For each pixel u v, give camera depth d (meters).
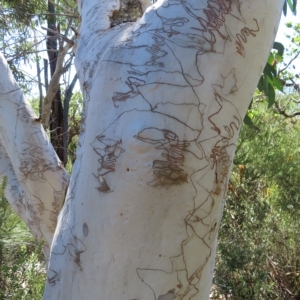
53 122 5.33
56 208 1.85
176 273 0.86
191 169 0.84
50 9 4.87
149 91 0.85
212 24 0.87
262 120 3.62
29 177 1.81
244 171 3.27
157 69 0.86
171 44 0.87
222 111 0.88
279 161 3.43
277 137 3.70
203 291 0.93
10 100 1.86
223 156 0.89
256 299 2.71
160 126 0.83
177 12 0.90
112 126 0.87
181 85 0.85
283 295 3.14
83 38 1.32
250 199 3.33
